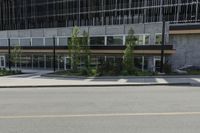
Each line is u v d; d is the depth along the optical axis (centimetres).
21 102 1227
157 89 1731
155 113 948
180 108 1041
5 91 1727
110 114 938
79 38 3300
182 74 2736
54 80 2430
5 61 5203
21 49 4872
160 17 4900
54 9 6056
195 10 4581
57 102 1213
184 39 3659
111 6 5403
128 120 848
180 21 4656
